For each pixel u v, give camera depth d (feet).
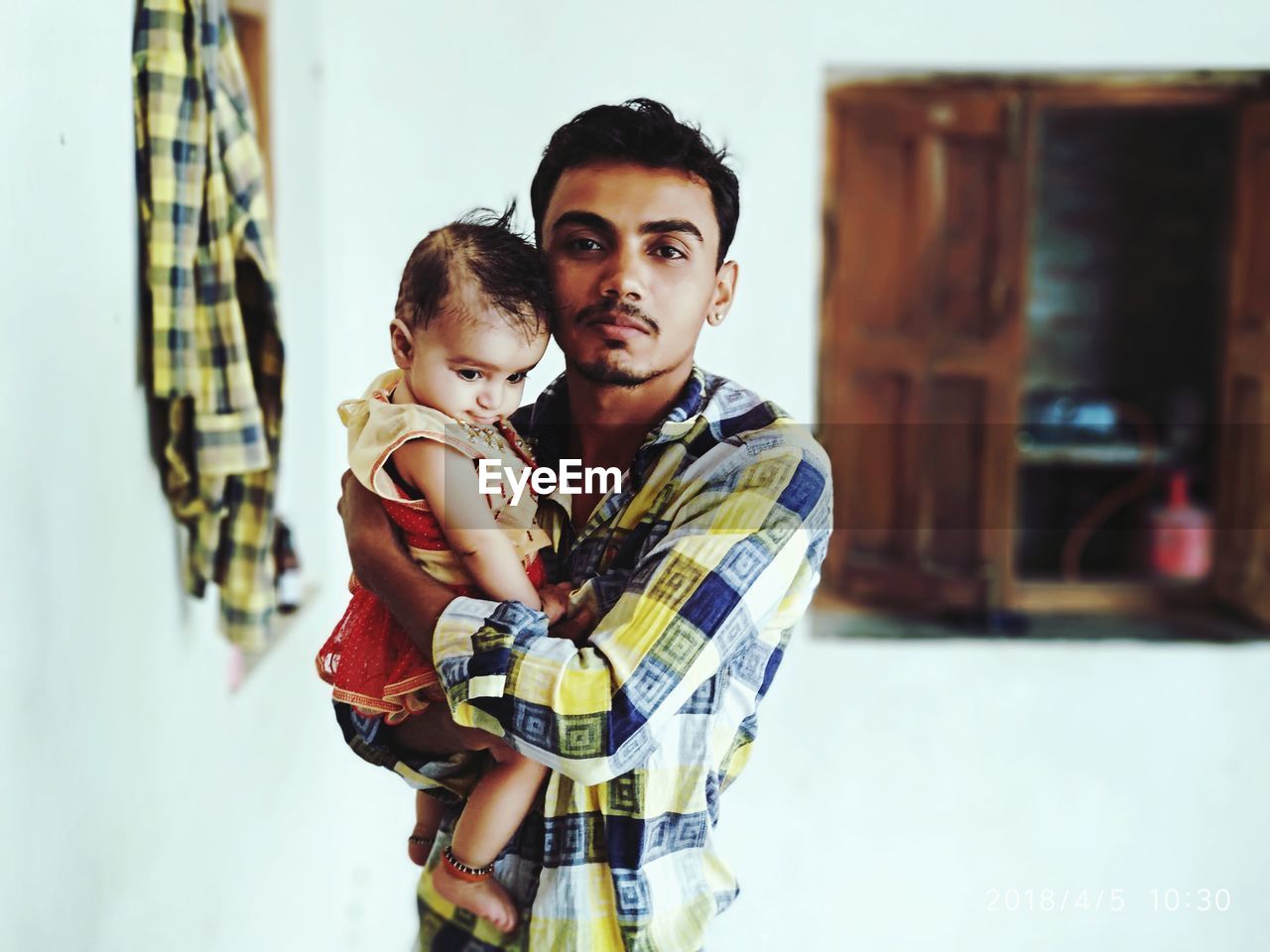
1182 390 13.71
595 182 3.27
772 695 10.62
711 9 9.54
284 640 7.91
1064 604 12.53
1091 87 11.73
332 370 9.73
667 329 3.32
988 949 10.14
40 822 3.92
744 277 9.68
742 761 3.75
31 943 3.84
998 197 11.91
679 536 3.14
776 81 9.58
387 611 3.48
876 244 12.25
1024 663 10.64
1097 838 10.46
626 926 3.28
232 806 6.51
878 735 10.55
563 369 3.76
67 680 4.16
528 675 3.00
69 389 4.17
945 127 11.89
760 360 9.72
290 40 8.54
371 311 9.70
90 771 4.38
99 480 4.47
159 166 4.90
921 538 12.32
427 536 3.35
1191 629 11.82
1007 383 12.05
